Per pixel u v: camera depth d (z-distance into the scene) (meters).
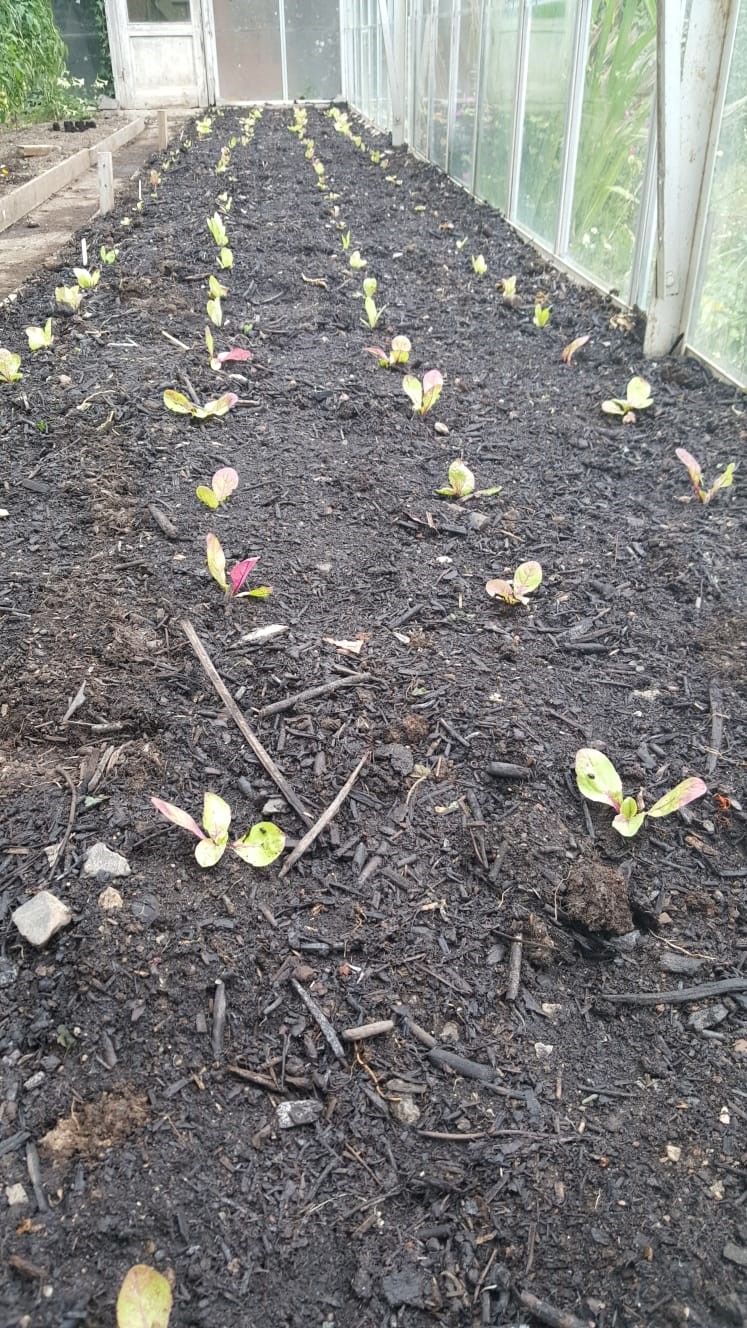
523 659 1.11
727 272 1.85
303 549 1.30
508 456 1.62
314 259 2.74
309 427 1.66
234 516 1.37
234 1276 0.56
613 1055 0.71
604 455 1.64
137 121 6.05
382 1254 0.58
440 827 0.88
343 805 0.89
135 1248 0.57
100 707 0.99
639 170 2.17
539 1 2.77
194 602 1.17
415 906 0.80
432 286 2.57
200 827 0.85
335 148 5.19
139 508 1.37
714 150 1.82
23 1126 0.63
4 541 1.31
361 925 0.78
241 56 7.46
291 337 2.10
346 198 3.75
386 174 4.39
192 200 3.49
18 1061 0.67
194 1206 0.59
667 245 1.93
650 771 0.95
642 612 1.21
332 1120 0.65
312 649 1.10
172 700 1.01
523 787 0.93
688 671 1.10
